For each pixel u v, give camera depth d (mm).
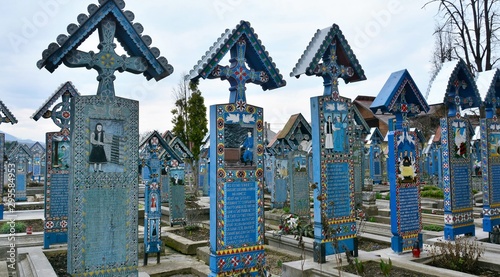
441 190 21219
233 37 7453
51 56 5977
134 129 6555
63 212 10477
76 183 6086
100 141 6285
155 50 6609
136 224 6492
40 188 27797
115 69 6438
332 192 8469
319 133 8398
